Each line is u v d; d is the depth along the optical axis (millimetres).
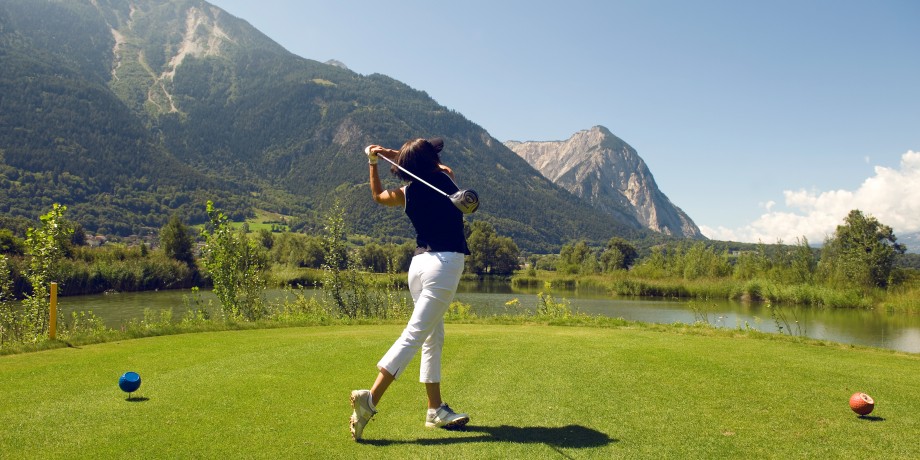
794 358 7551
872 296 40062
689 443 3992
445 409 4359
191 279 58750
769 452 3828
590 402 5133
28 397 5113
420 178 4379
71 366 6625
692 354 7641
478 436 4125
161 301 40094
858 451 3867
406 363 4199
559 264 98938
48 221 13727
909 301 35594
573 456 3707
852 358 7906
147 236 150125
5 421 4332
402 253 74500
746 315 34000
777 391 5562
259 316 17672
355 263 20359
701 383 5898
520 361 7109
